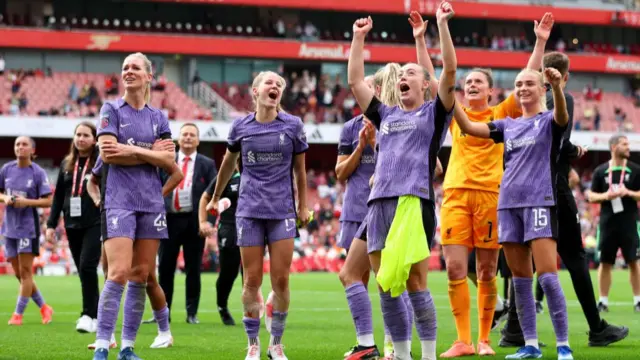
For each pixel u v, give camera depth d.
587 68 54.62
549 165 7.91
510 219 8.01
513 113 9.05
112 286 7.50
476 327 11.78
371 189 8.08
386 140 7.30
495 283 8.80
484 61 52.88
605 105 54.09
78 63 47.97
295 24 52.72
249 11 52.16
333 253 36.06
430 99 7.76
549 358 8.16
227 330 11.48
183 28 49.72
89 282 11.04
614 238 14.48
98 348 7.45
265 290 20.00
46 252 32.47
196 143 12.18
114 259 7.53
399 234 6.95
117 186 7.64
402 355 7.28
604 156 51.88
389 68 7.98
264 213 7.95
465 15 52.62
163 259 12.09
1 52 46.81
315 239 39.06
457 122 7.99
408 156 7.14
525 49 54.34
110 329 7.50
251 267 8.00
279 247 7.98
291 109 48.84
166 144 7.82
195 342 9.99
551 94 8.96
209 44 48.81
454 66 7.11
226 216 12.06
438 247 36.78
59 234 34.22
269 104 8.04
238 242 8.04
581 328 11.53
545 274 7.86
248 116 8.15
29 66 47.28
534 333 8.25
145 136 7.79
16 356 8.55
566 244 9.06
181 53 48.38
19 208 12.58
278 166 8.01
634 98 55.75
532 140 7.92
